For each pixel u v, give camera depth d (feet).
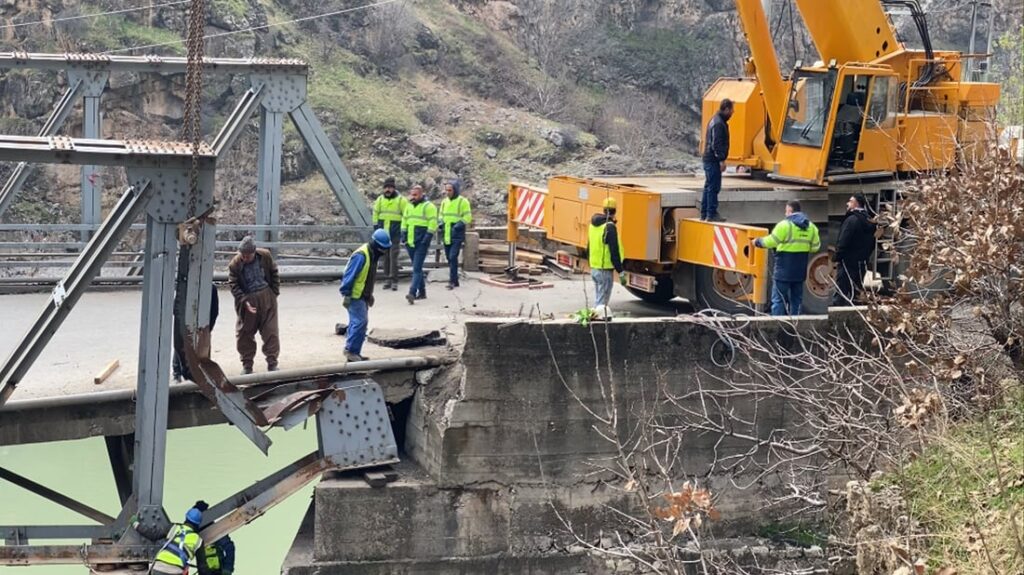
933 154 65.31
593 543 54.80
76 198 140.46
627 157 172.65
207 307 48.11
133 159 45.14
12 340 58.59
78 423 49.70
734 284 62.85
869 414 44.70
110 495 67.41
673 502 35.09
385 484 53.11
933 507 37.42
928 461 40.34
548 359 53.93
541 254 76.38
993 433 39.60
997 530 34.83
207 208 46.26
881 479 40.81
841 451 44.83
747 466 55.98
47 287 69.21
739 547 54.75
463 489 53.78
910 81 66.69
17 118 143.43
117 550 47.80
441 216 73.10
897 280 64.64
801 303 61.62
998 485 35.81
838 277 61.52
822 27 64.75
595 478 54.80
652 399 55.11
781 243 58.23
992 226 42.42
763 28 64.90
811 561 52.85
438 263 76.84
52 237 134.31
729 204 63.10
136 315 63.77
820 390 48.03
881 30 65.67
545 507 54.49
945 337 44.88
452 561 53.83
